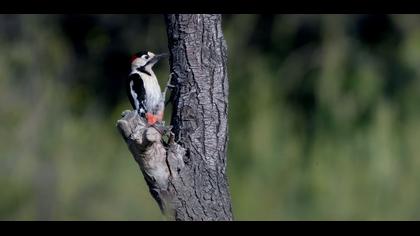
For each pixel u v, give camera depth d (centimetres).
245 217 1619
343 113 1733
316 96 1762
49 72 1858
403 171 1627
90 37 1917
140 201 1686
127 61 1917
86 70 1912
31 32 1861
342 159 1678
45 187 1727
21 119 1784
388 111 1709
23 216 1709
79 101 1886
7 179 1731
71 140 1777
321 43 1798
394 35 1780
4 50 1836
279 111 1756
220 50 722
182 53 721
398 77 1758
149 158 697
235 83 1777
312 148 1714
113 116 1878
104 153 1770
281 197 1641
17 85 1820
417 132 1678
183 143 717
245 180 1662
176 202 705
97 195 1711
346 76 1767
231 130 1731
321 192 1620
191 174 710
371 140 1680
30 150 1759
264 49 1809
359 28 1794
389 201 1595
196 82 718
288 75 1795
